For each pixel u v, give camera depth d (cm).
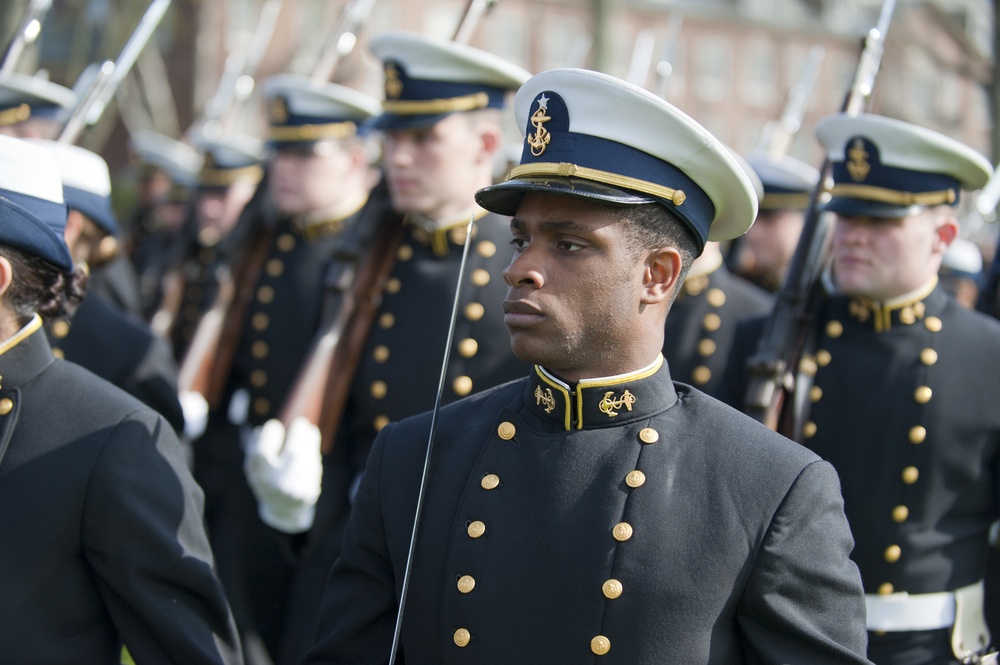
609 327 298
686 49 3706
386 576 320
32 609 333
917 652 455
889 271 465
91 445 345
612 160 297
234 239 723
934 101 2823
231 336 707
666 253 302
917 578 458
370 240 568
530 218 297
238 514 716
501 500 305
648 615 286
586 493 299
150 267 1046
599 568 291
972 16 1934
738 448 302
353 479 559
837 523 299
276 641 711
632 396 305
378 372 549
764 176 748
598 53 1588
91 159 534
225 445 721
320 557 562
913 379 467
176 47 2791
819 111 3797
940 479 462
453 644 298
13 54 677
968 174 466
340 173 718
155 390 555
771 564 289
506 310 300
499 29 3322
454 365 534
